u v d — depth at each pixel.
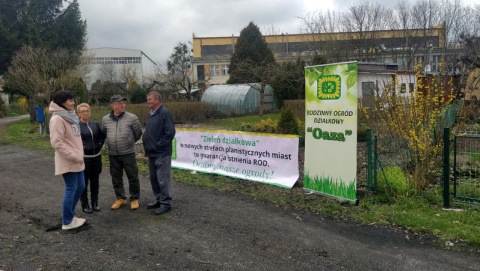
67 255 4.56
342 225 5.41
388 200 6.20
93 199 6.24
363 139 11.81
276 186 7.52
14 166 10.45
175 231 5.32
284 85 31.48
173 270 4.16
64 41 26.94
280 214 5.95
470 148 7.29
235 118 26.70
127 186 7.93
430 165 6.46
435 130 6.56
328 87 6.37
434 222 5.22
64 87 20.42
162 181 6.08
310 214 5.91
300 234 5.12
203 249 4.70
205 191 7.42
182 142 9.55
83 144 5.98
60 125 5.12
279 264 4.26
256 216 5.88
